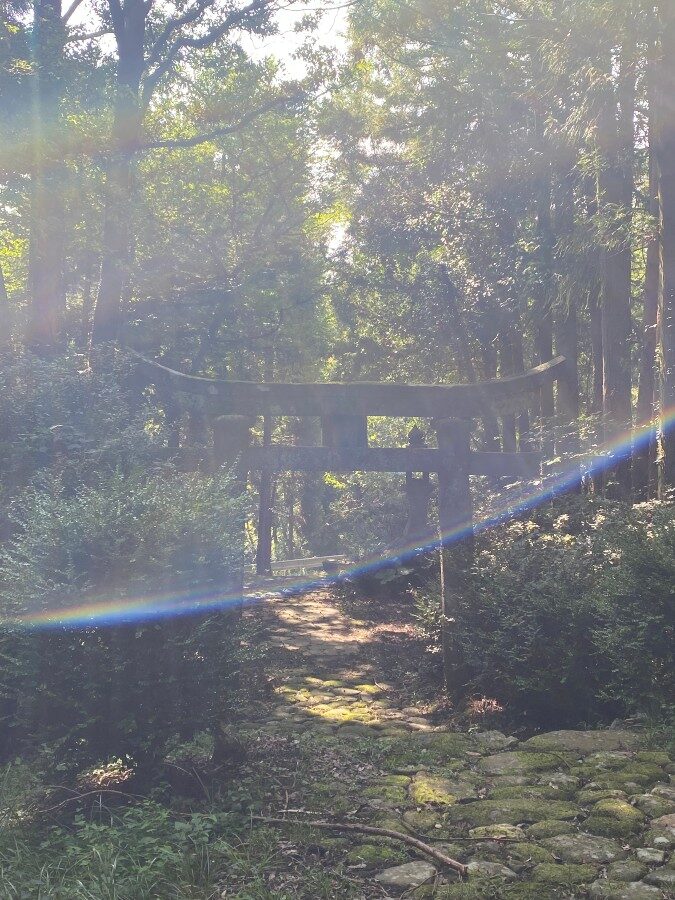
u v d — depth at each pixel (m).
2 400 10.05
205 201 21.70
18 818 5.20
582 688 7.39
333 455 8.92
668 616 6.77
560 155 15.48
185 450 10.08
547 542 8.71
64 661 5.42
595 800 5.36
